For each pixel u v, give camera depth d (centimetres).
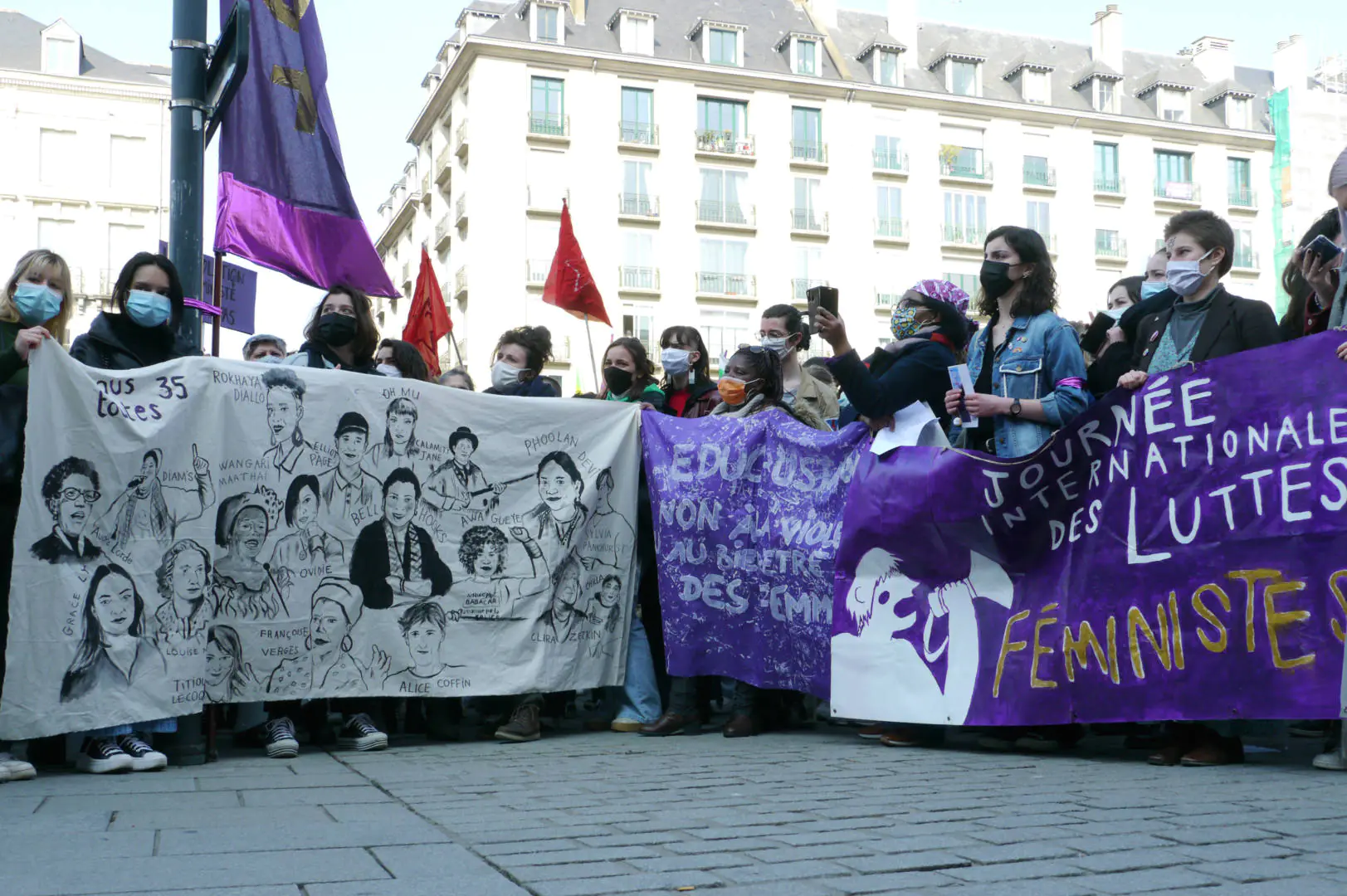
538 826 364
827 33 4966
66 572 487
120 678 494
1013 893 284
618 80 4503
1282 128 5469
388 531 590
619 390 716
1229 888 288
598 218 4453
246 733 591
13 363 493
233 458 550
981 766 498
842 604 592
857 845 335
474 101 4359
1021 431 556
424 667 592
